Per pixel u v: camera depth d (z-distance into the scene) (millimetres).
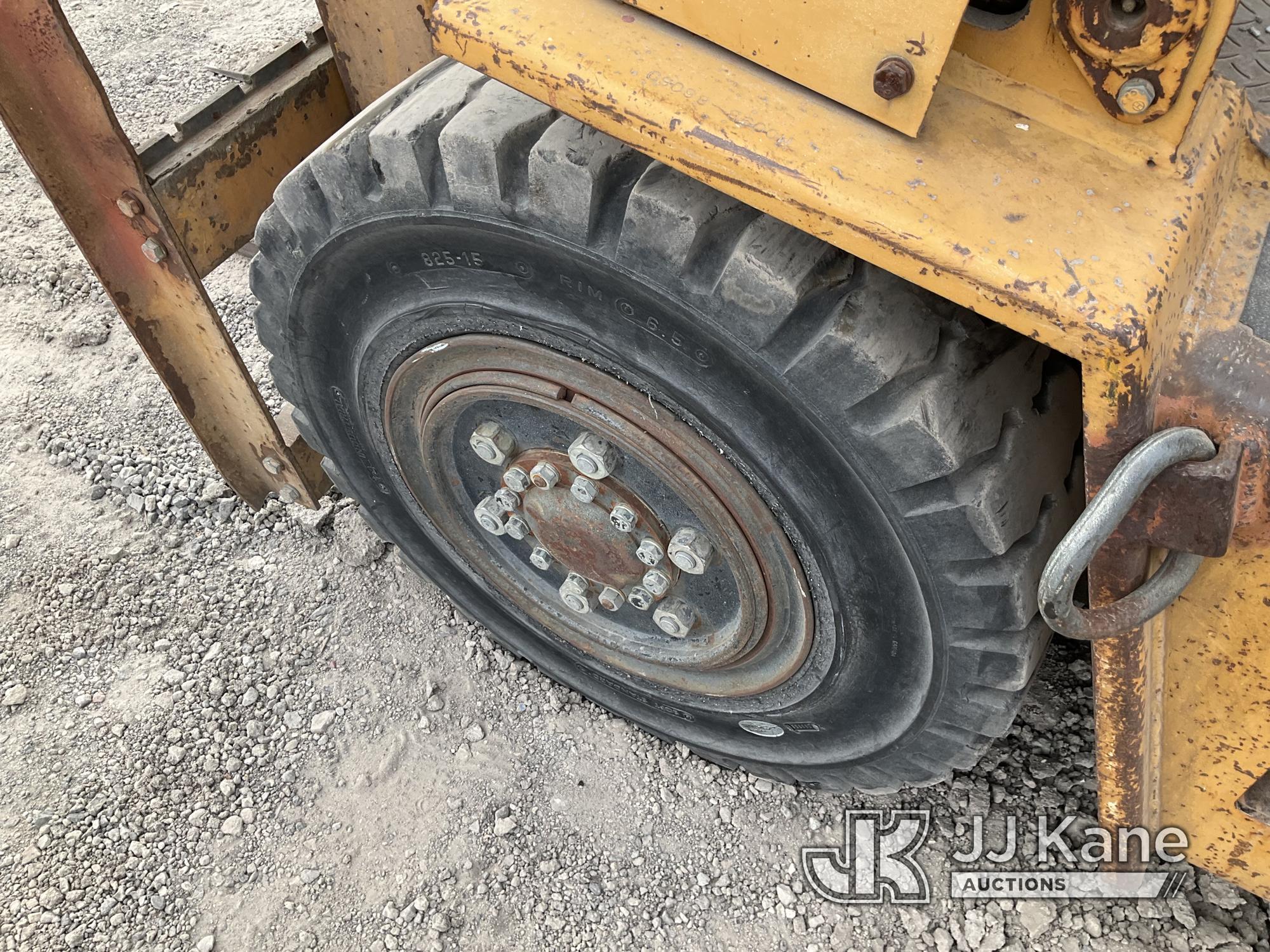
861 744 1900
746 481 1582
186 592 2760
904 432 1313
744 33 1156
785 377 1356
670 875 2199
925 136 1135
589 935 2119
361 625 2664
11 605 2738
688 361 1473
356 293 1820
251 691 2529
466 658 2578
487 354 1745
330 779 2381
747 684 1926
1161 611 1157
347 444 2213
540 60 1214
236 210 2297
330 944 2127
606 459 1766
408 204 1574
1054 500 1509
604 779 2352
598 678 2318
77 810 2348
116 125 1926
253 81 2271
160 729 2484
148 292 2273
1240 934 1986
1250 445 1079
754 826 2256
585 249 1412
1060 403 1489
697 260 1345
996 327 1407
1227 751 1513
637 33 1217
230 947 2137
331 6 2258
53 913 2195
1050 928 2043
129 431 3158
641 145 1202
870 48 1079
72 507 2975
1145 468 1038
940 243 1061
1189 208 1099
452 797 2330
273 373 2150
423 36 2201
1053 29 1094
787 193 1120
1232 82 1313
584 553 1972
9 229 3805
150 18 4852
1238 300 1134
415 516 2277
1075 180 1106
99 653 2641
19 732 2494
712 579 1913
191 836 2295
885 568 1521
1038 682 2348
